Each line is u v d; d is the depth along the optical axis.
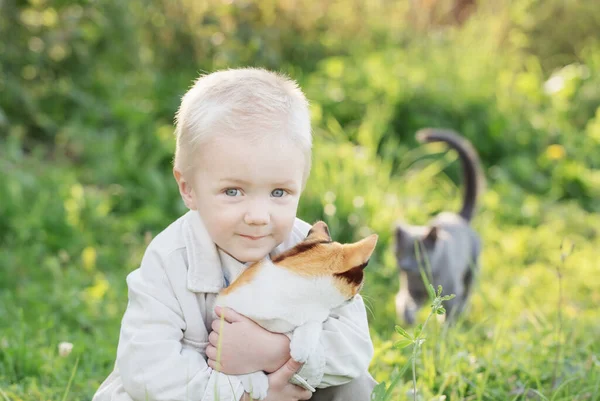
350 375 2.58
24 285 5.07
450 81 9.09
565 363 3.66
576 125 9.74
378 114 8.20
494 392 3.36
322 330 2.56
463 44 10.35
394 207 6.39
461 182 7.95
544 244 6.82
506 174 8.22
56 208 5.86
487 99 8.83
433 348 3.59
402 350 3.92
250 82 2.50
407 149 8.16
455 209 7.02
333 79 8.82
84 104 7.67
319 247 2.46
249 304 2.44
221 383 2.44
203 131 2.43
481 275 5.61
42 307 4.68
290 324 2.43
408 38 10.54
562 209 7.74
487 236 6.75
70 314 4.61
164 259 2.60
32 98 7.59
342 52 9.80
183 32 8.67
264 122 2.41
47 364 3.73
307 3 10.00
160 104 7.93
